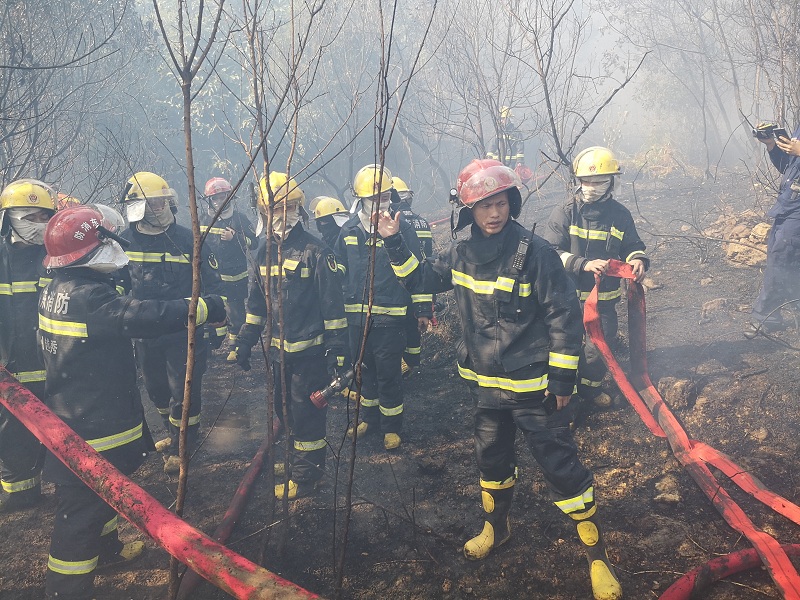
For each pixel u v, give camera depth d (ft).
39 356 10.53
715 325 16.70
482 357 9.22
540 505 11.21
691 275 20.51
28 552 11.07
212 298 10.05
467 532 10.78
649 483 11.43
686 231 24.45
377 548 10.55
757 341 15.48
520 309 8.93
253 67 8.79
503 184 8.61
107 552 10.43
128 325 9.27
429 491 12.12
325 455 12.91
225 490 12.77
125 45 28.99
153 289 13.83
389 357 13.52
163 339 13.60
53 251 9.52
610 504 10.97
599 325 13.10
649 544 9.89
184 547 6.63
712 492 10.53
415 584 9.64
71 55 23.25
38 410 8.71
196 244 6.97
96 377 9.69
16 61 19.39
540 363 8.95
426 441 14.11
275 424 14.32
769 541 8.98
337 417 15.80
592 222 13.75
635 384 13.79
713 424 12.73
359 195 13.83
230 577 6.24
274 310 12.19
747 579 8.79
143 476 13.64
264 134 8.82
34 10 20.40
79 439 8.24
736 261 20.84
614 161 13.38
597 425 13.44
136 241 13.78
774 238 15.46
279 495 12.23
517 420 9.20
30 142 20.38
